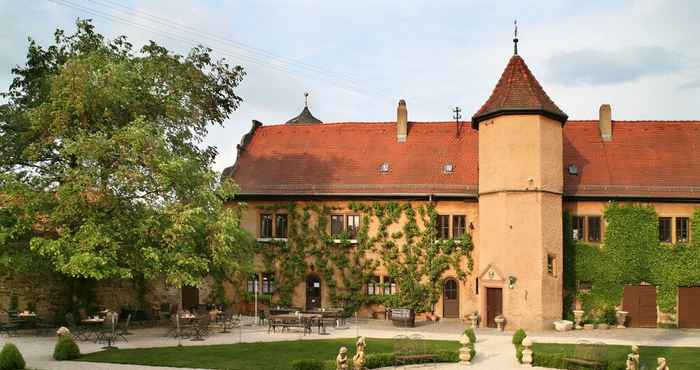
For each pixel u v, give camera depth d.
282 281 38.53
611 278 36.22
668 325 35.88
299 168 40.16
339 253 38.16
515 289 32.97
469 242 36.88
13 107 29.47
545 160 33.97
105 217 26.66
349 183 38.59
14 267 26.59
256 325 32.94
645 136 39.53
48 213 26.38
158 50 31.30
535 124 33.88
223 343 25.95
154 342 26.22
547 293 33.28
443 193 37.12
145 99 29.50
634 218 36.47
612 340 29.27
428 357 22.53
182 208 27.22
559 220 34.50
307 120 55.09
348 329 31.80
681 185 36.53
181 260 26.48
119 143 26.38
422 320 36.81
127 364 21.03
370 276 37.75
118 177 26.08
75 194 25.69
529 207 33.44
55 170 28.20
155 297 34.88
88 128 27.94
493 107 34.62
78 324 30.61
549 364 22.16
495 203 34.12
